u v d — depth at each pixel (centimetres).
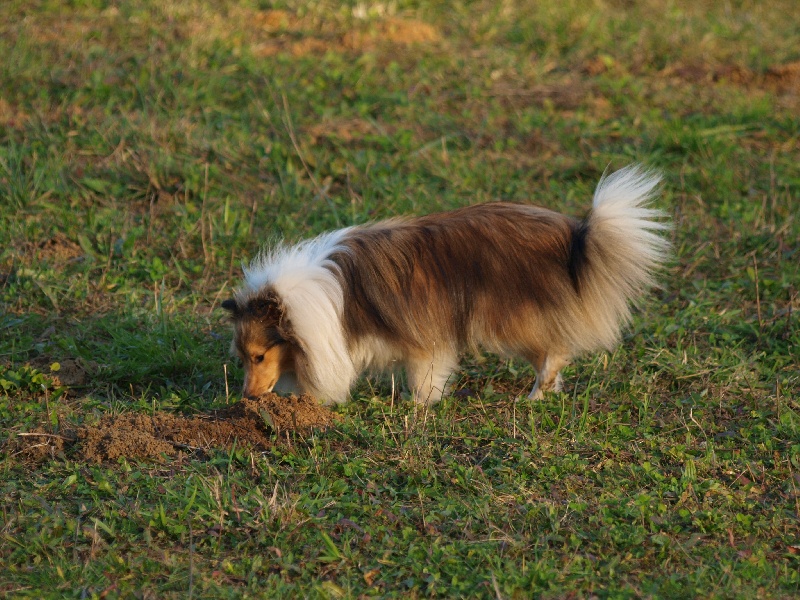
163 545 758
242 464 870
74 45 1773
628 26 2058
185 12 1964
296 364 985
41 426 912
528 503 811
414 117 1634
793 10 2295
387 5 2064
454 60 1842
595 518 791
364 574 721
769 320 1152
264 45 1844
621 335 1104
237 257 1278
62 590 696
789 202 1402
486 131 1602
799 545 768
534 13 2108
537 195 1423
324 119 1599
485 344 987
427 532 775
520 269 968
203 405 980
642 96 1745
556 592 700
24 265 1205
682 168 1495
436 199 1388
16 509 789
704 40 1991
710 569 736
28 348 1066
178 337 1095
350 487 838
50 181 1370
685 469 860
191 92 1627
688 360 1080
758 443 924
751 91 1803
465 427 955
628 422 978
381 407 1000
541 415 975
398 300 962
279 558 735
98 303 1169
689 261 1286
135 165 1422
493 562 738
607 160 1512
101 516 786
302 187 1415
